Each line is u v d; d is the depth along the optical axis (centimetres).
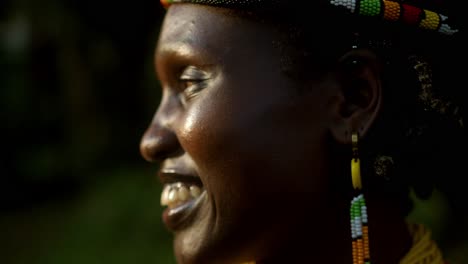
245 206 165
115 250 709
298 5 162
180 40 169
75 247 748
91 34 962
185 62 169
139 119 971
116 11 924
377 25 166
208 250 170
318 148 166
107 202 788
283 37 165
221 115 164
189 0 171
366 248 167
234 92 164
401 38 167
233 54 165
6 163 961
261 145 163
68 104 991
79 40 967
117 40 959
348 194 172
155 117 178
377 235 179
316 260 174
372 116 166
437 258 185
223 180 165
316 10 163
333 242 173
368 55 165
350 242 174
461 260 469
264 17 165
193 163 171
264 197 164
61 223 838
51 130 1004
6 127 983
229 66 165
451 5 171
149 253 684
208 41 166
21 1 968
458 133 177
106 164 944
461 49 172
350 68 167
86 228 768
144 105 958
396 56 168
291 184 165
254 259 172
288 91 164
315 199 168
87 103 973
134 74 980
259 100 163
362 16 164
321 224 171
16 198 947
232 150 163
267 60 165
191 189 174
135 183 801
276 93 164
